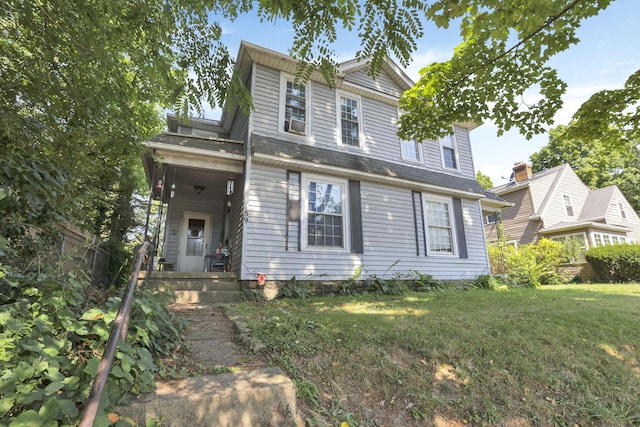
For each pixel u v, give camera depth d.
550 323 4.16
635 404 2.87
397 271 8.12
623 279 12.90
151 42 2.85
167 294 3.74
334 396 2.46
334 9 2.46
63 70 3.40
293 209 7.16
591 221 17.53
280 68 7.88
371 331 3.47
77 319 2.16
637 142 5.73
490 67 4.27
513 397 2.79
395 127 9.44
